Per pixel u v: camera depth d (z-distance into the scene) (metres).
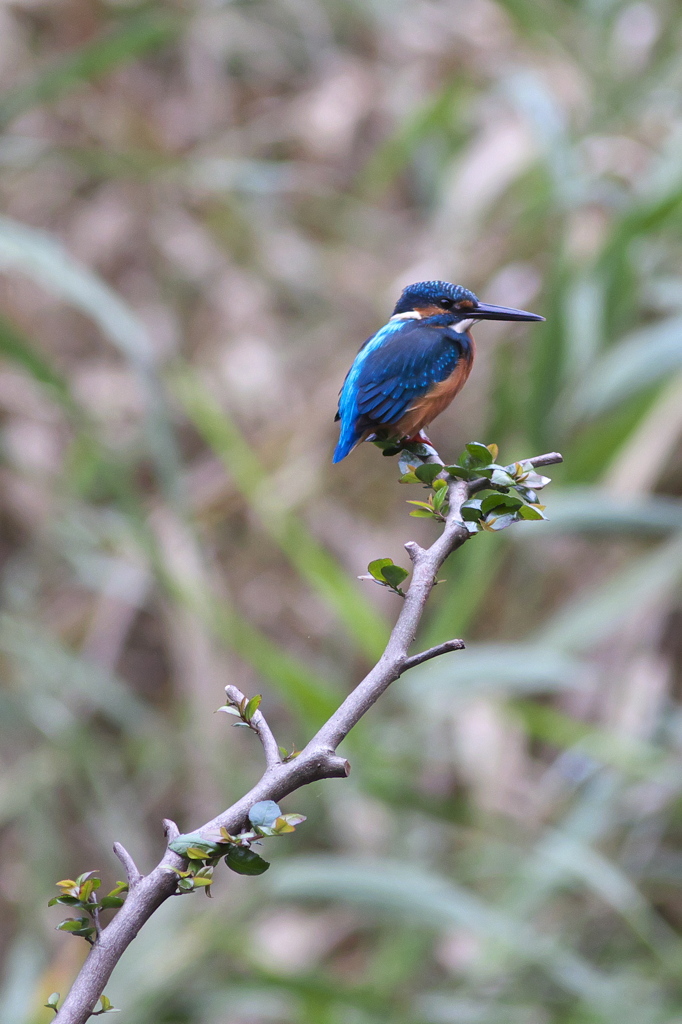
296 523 10.26
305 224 14.98
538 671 8.85
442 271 12.22
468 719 10.77
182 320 14.08
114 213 14.09
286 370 13.35
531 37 13.40
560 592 11.64
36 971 10.02
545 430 10.17
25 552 12.91
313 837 10.83
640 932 9.36
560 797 10.92
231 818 2.91
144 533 9.70
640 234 10.32
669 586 10.09
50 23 14.79
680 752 10.55
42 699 11.16
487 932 8.44
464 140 14.74
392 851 10.68
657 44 13.25
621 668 10.94
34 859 10.77
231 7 15.02
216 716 10.75
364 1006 8.75
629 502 8.96
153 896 2.87
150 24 10.92
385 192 15.50
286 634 12.02
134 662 13.45
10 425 12.45
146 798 11.95
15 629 11.11
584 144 12.07
